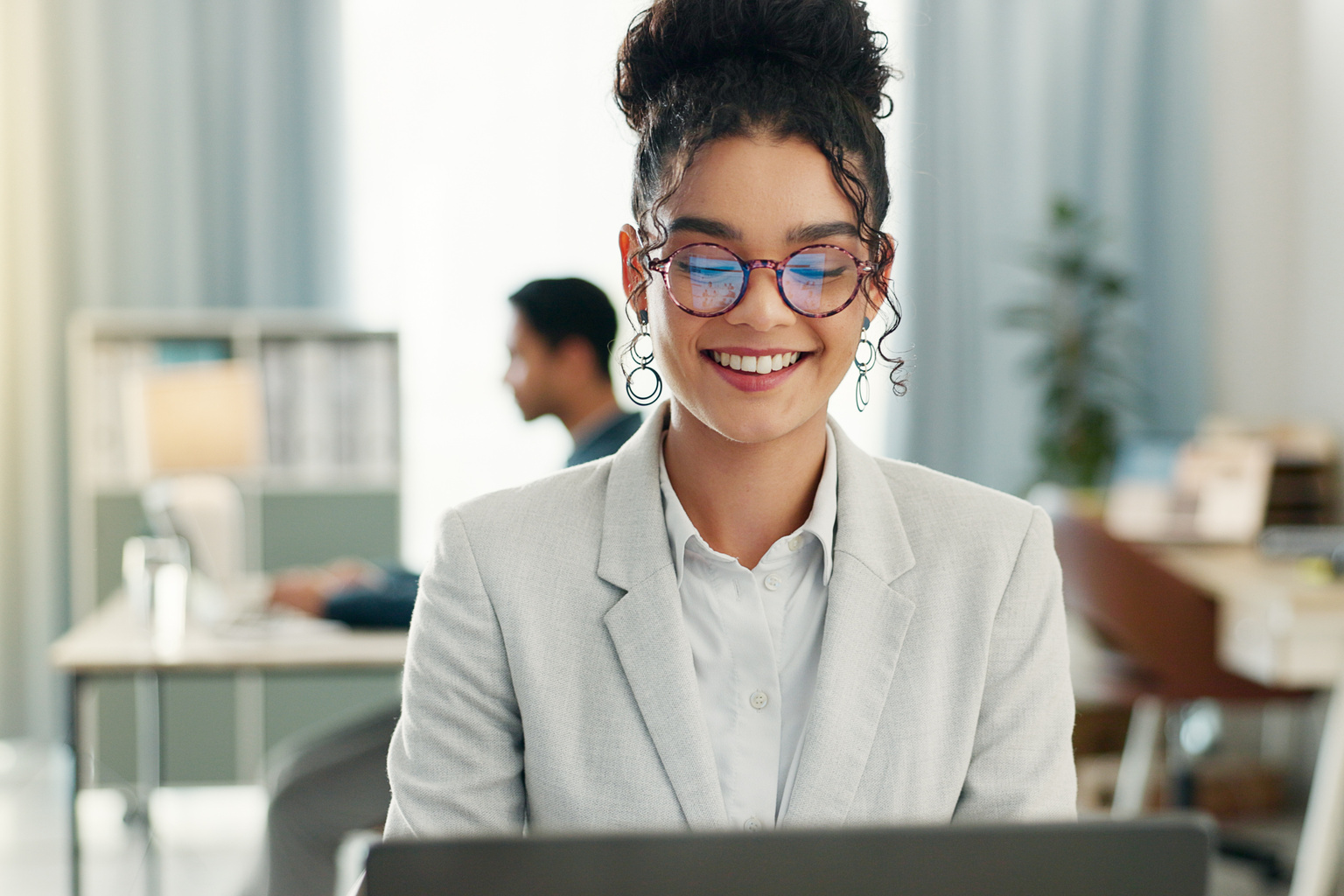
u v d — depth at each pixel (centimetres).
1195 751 384
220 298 426
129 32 420
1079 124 444
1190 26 438
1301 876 260
